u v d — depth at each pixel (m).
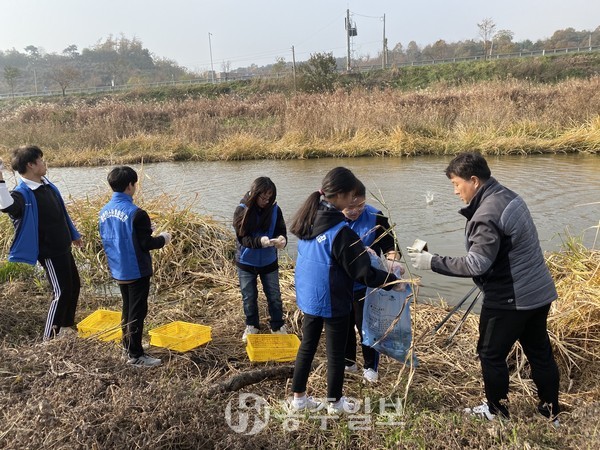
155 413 2.80
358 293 3.73
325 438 3.07
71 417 2.77
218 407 3.09
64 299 4.39
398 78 39.16
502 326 3.08
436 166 13.77
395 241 3.59
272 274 4.52
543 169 12.41
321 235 3.08
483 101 18.92
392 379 3.79
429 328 4.55
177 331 4.50
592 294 4.25
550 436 2.79
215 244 6.92
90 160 17.86
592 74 35.34
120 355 3.61
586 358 3.97
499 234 2.97
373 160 15.52
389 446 2.95
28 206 4.16
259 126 20.98
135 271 3.85
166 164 16.94
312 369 3.95
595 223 7.76
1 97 54.50
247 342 4.26
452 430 2.89
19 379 3.23
